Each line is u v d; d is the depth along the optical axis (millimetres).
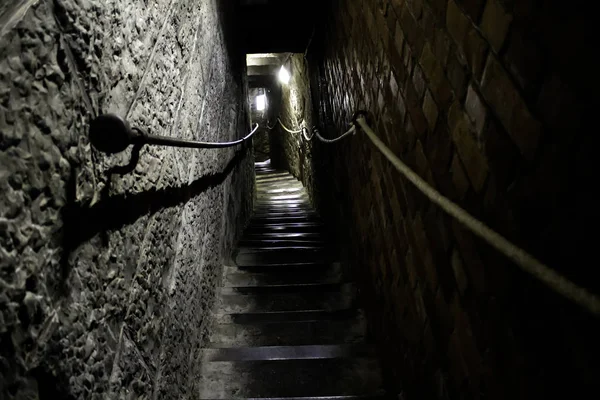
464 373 1032
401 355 1665
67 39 785
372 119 1923
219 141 2865
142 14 1237
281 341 2355
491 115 804
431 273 1249
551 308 655
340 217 3418
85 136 854
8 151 621
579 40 541
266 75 8938
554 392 657
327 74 3646
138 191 1179
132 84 1141
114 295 1004
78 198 822
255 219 5402
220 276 2857
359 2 2061
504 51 740
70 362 779
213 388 1964
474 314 960
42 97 705
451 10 957
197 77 2102
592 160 534
